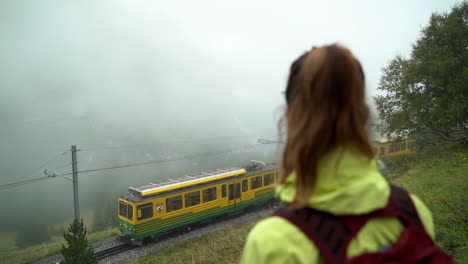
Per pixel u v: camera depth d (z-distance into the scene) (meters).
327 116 0.66
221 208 15.46
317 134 0.66
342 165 0.66
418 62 15.30
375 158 0.74
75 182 12.32
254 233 0.71
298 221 0.67
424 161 14.99
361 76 0.75
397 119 16.25
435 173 11.31
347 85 0.67
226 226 14.94
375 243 0.65
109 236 16.73
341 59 0.69
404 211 0.74
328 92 0.67
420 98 15.27
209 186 14.95
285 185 0.78
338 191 0.64
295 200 0.69
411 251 0.65
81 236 9.91
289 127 0.76
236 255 9.82
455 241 5.01
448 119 13.95
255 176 17.02
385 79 16.81
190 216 14.30
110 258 12.31
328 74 0.67
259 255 0.66
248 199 16.64
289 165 0.75
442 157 14.18
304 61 0.79
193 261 10.05
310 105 0.69
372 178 0.67
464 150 14.28
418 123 15.51
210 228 14.91
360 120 0.67
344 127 0.65
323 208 0.65
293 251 0.63
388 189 0.70
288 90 0.85
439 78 14.35
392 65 16.45
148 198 13.06
